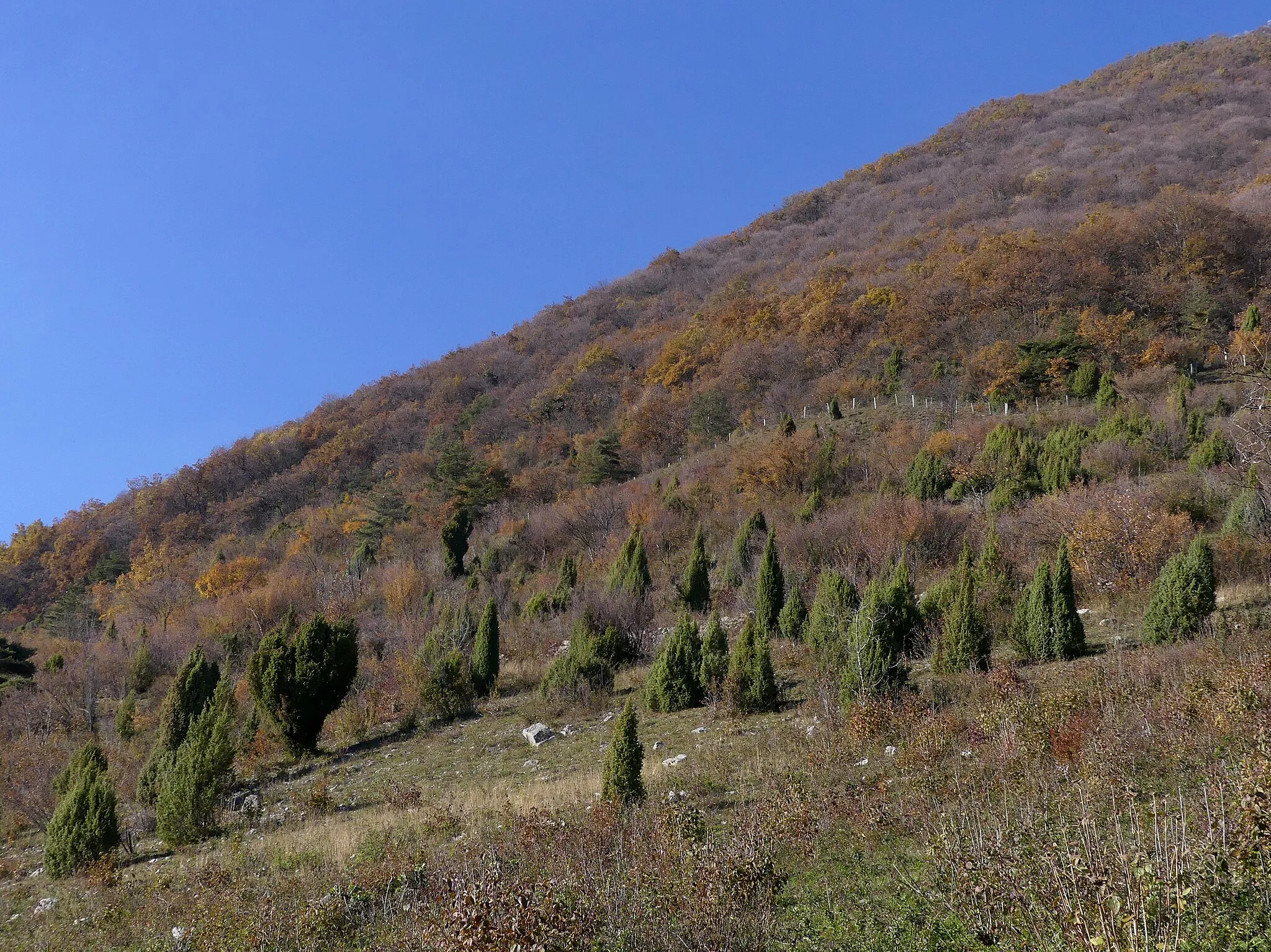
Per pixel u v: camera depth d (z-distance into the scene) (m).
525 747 17.70
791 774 12.20
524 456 65.44
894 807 9.97
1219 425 30.73
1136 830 6.29
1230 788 7.16
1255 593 17.44
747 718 16.22
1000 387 44.47
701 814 10.37
